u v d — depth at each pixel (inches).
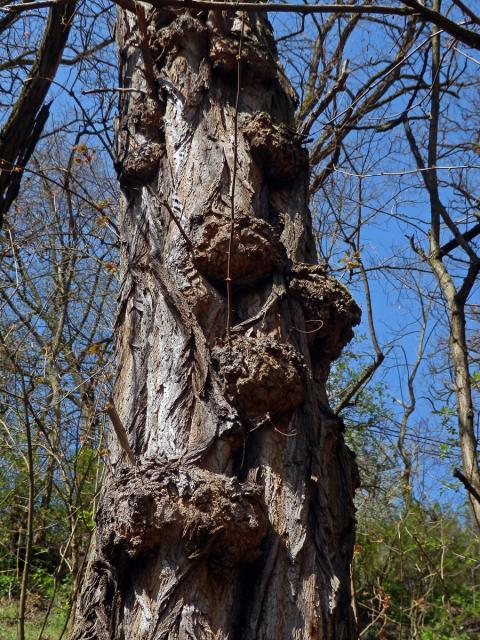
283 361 119.0
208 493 104.3
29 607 298.8
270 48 171.8
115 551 104.3
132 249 139.4
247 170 143.7
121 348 130.8
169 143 148.7
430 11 124.1
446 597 388.5
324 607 103.4
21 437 255.3
